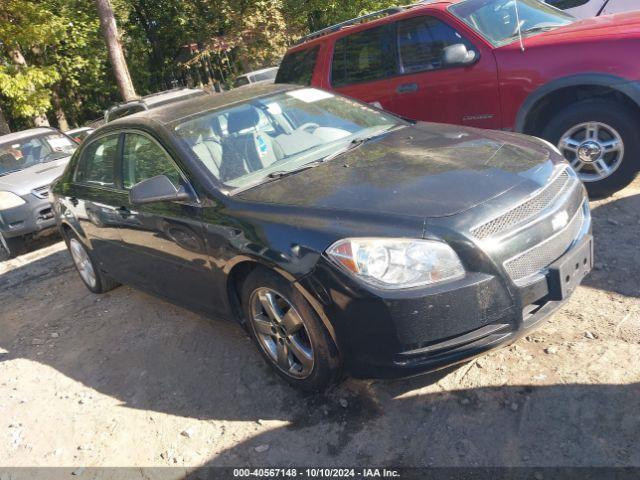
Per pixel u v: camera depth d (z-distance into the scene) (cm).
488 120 527
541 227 280
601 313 338
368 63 604
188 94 1261
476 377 307
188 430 320
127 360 415
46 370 432
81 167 500
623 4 770
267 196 319
